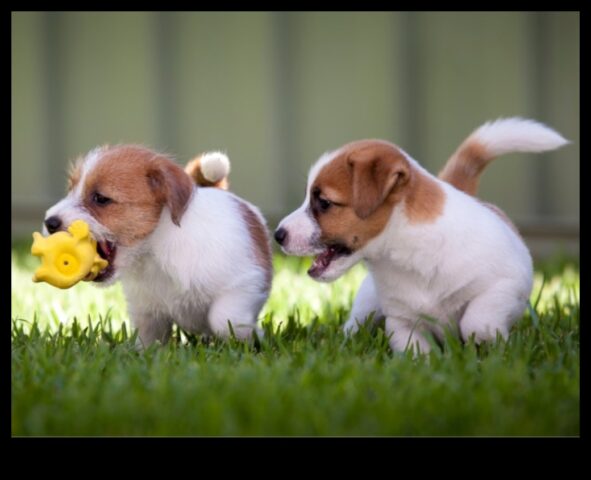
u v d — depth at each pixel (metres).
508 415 5.58
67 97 17.80
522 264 7.70
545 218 16.50
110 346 7.89
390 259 7.56
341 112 17.11
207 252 7.64
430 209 7.42
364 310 8.52
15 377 6.43
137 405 5.71
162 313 8.21
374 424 5.47
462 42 16.69
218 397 5.80
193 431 5.49
